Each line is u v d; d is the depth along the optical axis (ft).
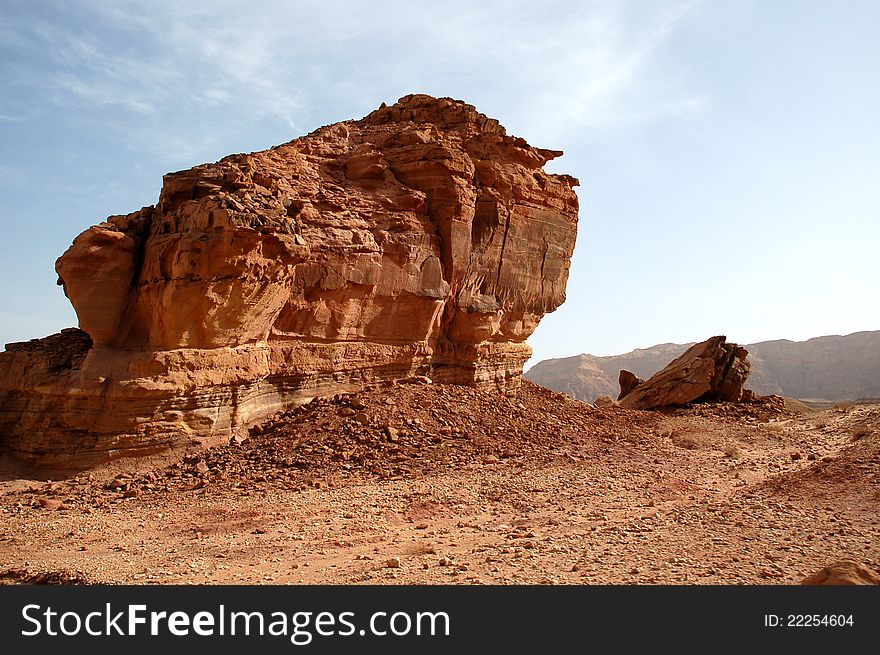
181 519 39.45
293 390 64.08
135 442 49.88
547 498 45.06
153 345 52.65
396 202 73.46
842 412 100.01
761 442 80.33
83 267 51.90
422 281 74.43
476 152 84.07
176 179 57.00
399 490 45.78
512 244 86.33
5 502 42.73
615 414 90.99
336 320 66.59
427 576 28.32
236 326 55.57
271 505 41.88
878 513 36.99
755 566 28.60
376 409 62.08
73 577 29.19
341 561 31.24
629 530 35.88
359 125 86.58
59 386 50.06
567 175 96.78
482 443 59.82
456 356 82.28
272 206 57.67
